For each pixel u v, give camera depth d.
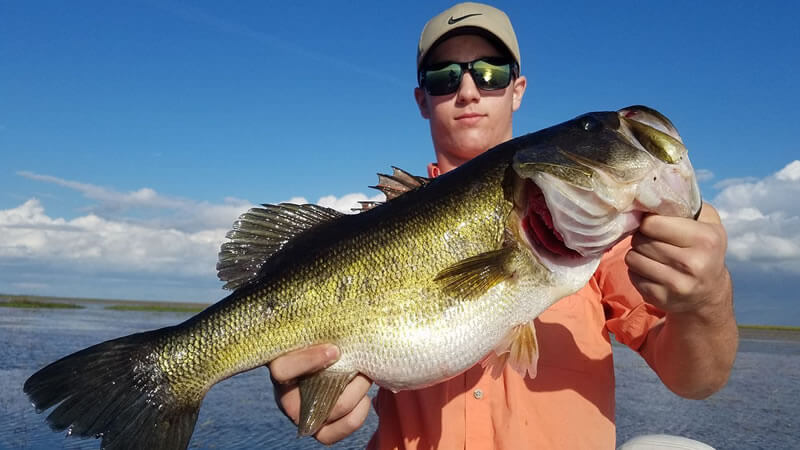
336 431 0.68
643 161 0.57
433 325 0.65
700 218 0.61
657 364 0.66
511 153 0.67
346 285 0.67
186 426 0.69
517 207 0.65
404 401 0.77
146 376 0.69
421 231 0.67
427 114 1.08
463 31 0.92
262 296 0.69
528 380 0.72
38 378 0.66
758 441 1.70
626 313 0.72
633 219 0.58
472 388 0.73
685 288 0.51
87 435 0.67
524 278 0.65
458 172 0.69
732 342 0.59
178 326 0.71
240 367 0.69
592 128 0.61
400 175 0.73
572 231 0.59
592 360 0.73
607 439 0.71
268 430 1.82
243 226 0.73
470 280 0.65
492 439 0.71
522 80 1.05
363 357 0.66
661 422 1.90
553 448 0.70
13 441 1.66
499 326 0.65
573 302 0.75
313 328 0.67
